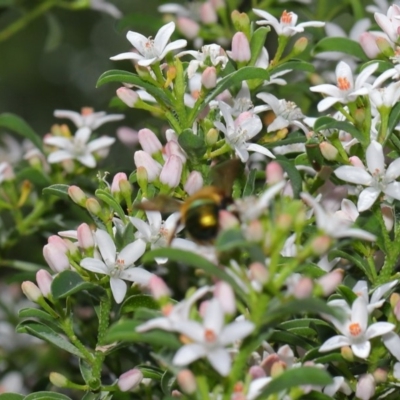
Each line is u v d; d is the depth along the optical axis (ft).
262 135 2.79
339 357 2.51
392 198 2.63
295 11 3.16
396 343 2.50
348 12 3.09
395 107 2.59
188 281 2.79
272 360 2.46
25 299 3.15
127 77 2.64
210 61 2.68
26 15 3.22
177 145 2.64
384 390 2.55
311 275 2.55
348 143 2.65
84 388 2.60
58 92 4.09
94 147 2.94
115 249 2.58
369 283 2.62
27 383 3.03
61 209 2.99
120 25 3.05
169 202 2.46
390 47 2.69
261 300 2.38
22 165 3.10
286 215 2.37
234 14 2.72
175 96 2.64
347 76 2.62
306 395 2.48
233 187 2.63
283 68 2.73
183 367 2.41
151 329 2.39
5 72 4.10
